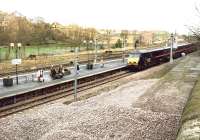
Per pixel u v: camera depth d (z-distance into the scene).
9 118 23.20
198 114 17.12
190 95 24.59
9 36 87.00
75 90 30.25
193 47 94.00
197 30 43.91
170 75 39.22
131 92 31.45
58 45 102.06
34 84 35.00
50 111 24.27
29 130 19.94
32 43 93.75
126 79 43.75
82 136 17.66
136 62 54.12
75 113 23.00
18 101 29.77
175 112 22.81
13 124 21.19
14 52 74.56
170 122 20.31
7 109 26.56
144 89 32.94
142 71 54.50
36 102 29.52
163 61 69.44
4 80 33.72
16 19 109.44
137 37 148.00
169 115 21.86
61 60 63.91
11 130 19.97
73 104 27.11
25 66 51.88
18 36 90.50
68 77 40.69
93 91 35.38
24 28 102.06
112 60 66.62
